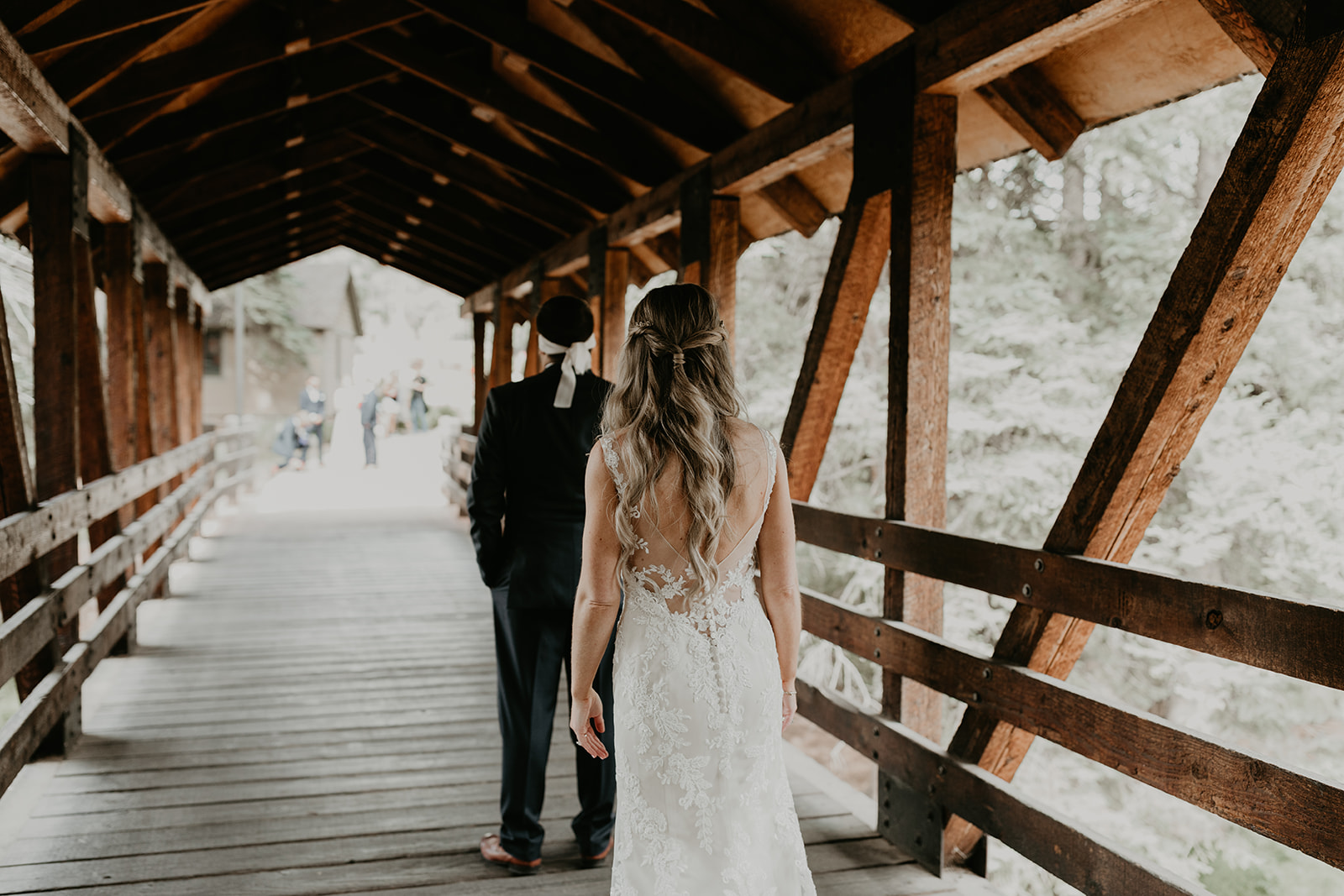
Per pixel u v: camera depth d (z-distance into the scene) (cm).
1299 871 620
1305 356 683
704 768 175
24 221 605
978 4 275
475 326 1245
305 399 1831
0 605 348
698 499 171
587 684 187
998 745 265
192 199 754
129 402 568
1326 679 168
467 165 761
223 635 566
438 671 493
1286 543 648
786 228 568
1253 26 195
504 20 486
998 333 820
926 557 289
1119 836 683
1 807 319
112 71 434
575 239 756
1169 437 221
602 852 282
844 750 1029
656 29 402
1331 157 187
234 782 345
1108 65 314
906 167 308
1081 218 891
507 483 265
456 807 325
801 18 386
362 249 1236
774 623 188
